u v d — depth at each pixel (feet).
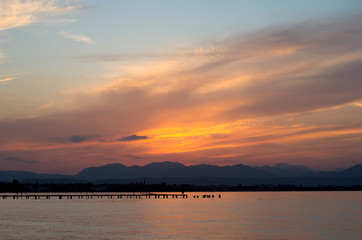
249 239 284.41
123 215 458.50
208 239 284.20
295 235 301.84
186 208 589.32
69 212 498.69
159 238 286.87
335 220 406.62
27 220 398.21
